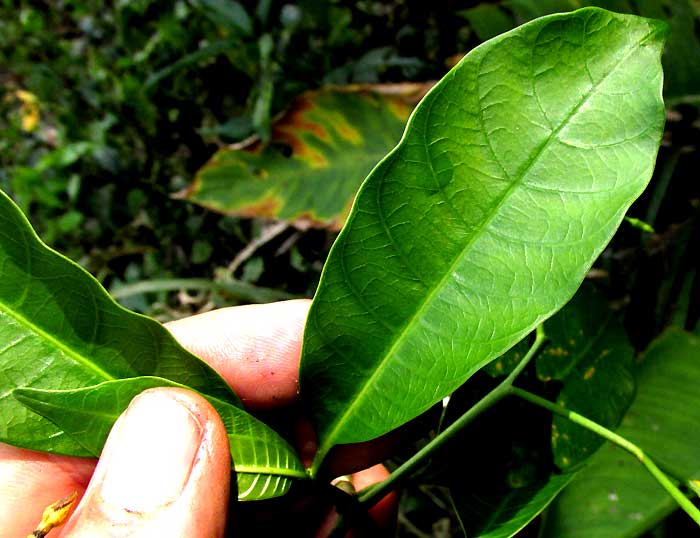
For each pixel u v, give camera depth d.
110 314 0.13
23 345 0.13
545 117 0.12
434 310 0.13
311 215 0.27
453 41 0.31
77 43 0.44
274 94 0.32
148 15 0.39
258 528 0.20
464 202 0.12
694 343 0.21
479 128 0.12
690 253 0.24
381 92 0.26
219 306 0.32
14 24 0.46
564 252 0.12
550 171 0.12
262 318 0.22
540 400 0.14
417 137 0.12
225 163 0.28
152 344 0.13
